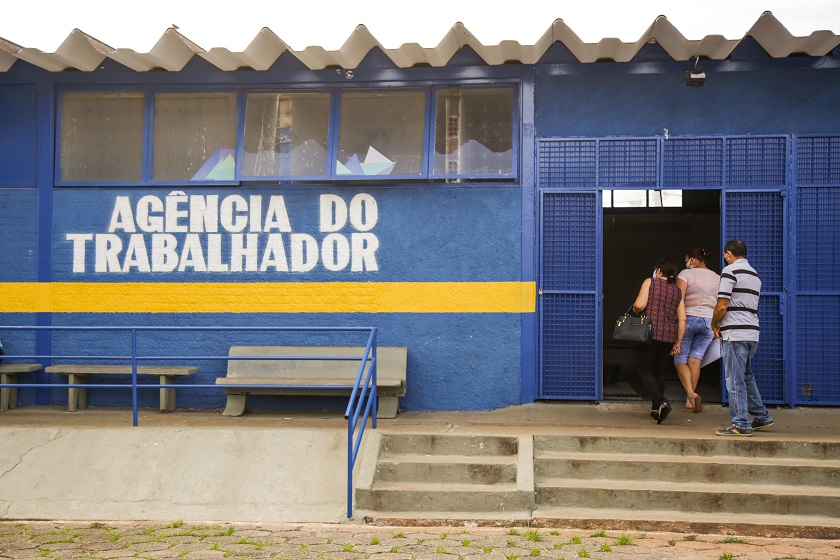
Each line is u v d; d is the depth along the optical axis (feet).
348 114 29.91
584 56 28.40
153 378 30.09
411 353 29.30
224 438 24.53
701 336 27.96
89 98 30.76
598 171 29.09
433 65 29.12
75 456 24.18
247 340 29.84
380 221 29.60
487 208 29.30
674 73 28.99
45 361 30.22
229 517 21.86
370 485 22.11
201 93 30.45
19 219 30.58
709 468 22.44
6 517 22.16
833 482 22.11
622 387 33.73
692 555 18.07
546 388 29.19
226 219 30.01
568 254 29.19
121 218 30.32
